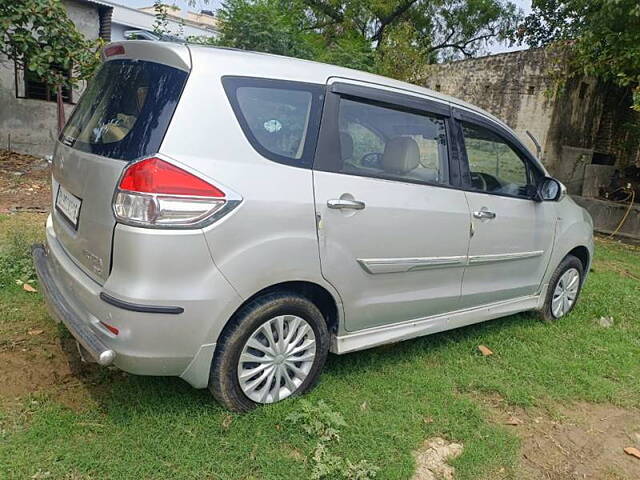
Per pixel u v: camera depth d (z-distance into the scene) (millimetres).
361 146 3104
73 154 2879
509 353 4082
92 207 2572
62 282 2900
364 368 3545
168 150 2396
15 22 8148
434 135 3525
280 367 2916
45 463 2365
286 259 2703
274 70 2793
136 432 2631
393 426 2922
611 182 10867
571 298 5012
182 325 2451
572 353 4219
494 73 12734
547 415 3320
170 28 20641
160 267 2371
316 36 20672
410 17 21500
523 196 4188
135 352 2424
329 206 2854
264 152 2666
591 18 8852
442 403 3248
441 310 3730
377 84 3234
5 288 4133
